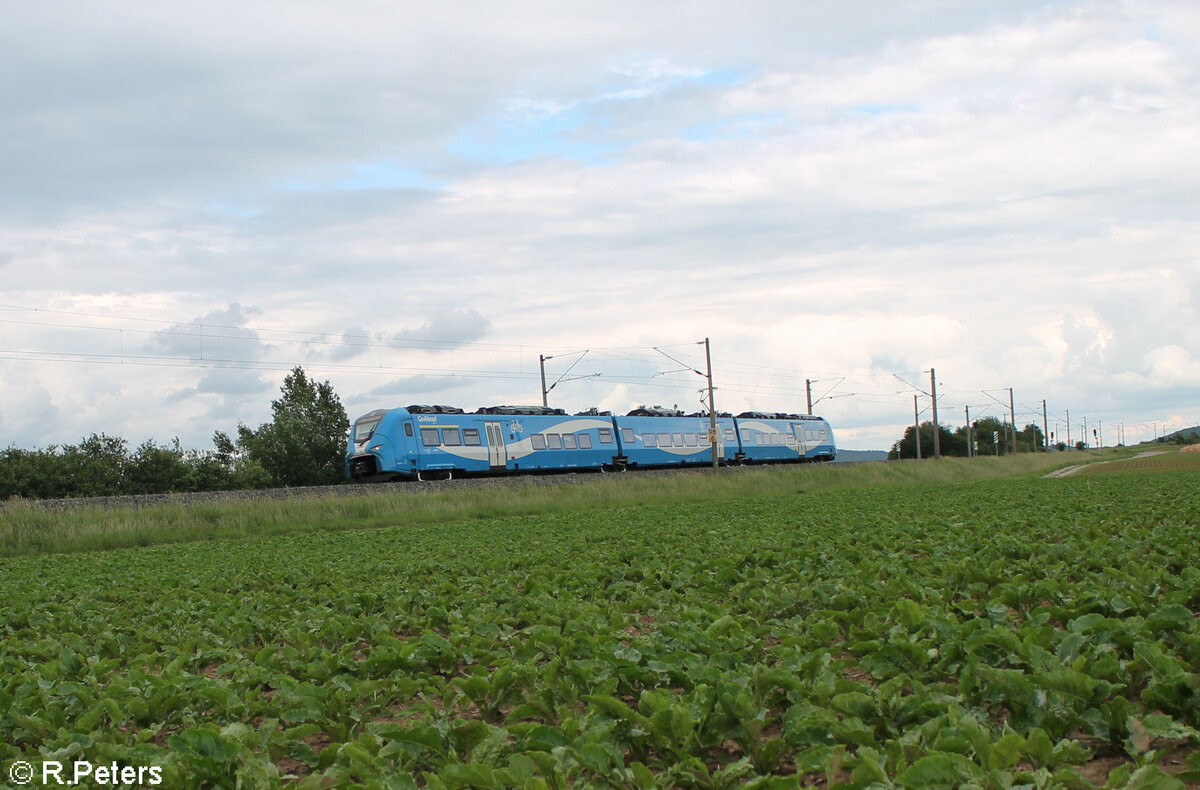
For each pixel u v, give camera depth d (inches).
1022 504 1035.9
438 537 1011.3
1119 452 5634.8
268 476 2306.8
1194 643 264.4
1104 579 420.5
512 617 418.0
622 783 206.5
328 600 535.8
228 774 221.5
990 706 244.2
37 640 434.0
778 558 597.0
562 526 1089.4
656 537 834.8
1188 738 227.8
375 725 254.8
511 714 258.1
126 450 2089.1
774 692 258.1
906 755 202.8
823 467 2142.0
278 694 293.3
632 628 402.6
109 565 871.7
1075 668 246.2
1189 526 672.4
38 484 1903.3
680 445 2174.0
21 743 284.4
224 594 597.9
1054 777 182.7
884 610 363.3
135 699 288.2
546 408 1905.8
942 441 5236.2
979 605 370.3
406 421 1625.2
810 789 205.8
